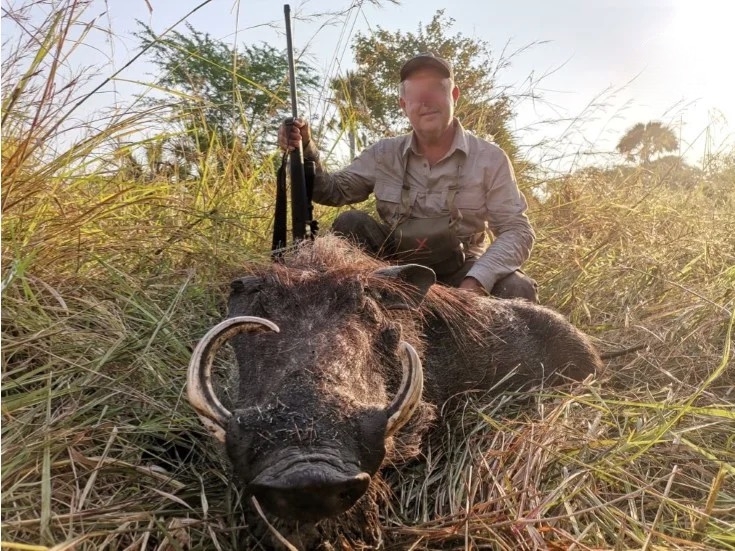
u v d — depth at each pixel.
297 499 0.90
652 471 1.32
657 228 2.76
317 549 1.10
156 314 1.62
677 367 1.80
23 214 1.62
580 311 2.18
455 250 1.98
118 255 1.77
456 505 1.23
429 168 2.02
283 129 1.88
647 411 1.48
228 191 2.32
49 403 1.23
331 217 2.45
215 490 1.26
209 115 2.50
